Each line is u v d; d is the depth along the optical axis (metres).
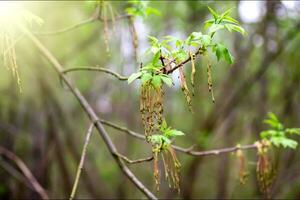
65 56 6.78
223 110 7.41
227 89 7.77
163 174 7.62
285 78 8.33
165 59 2.28
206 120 7.52
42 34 3.66
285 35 7.16
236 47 7.62
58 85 7.59
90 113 3.38
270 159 3.51
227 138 8.51
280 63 8.21
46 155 7.14
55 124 7.09
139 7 3.62
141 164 9.62
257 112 8.38
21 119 7.30
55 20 6.31
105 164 10.39
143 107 2.24
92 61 8.00
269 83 8.77
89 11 5.77
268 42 7.25
